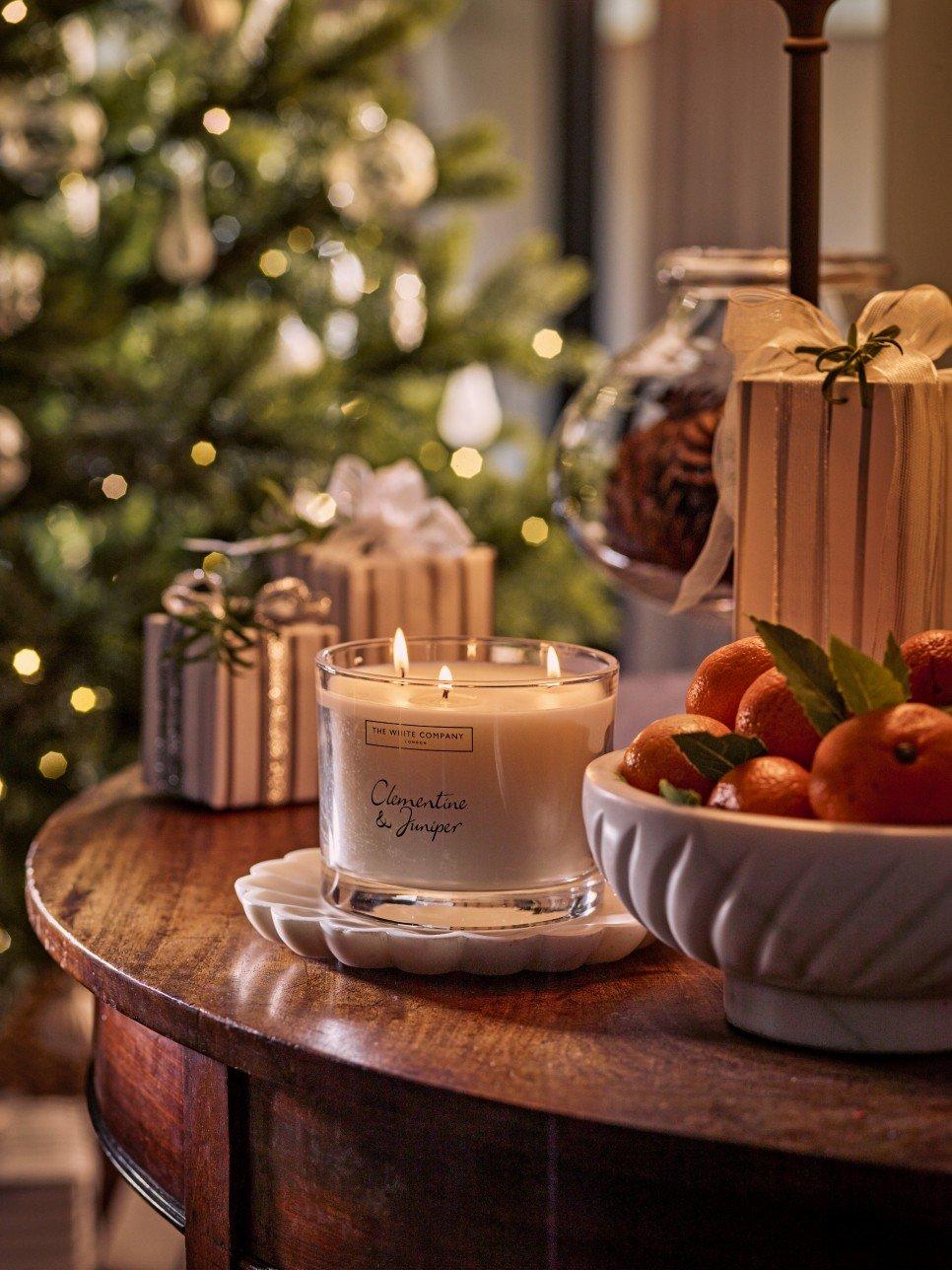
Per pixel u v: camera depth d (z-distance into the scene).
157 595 2.67
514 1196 1.08
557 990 1.19
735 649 1.20
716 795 1.10
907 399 1.24
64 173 2.62
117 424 2.66
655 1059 1.11
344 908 1.22
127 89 2.76
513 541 2.93
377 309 3.01
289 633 1.50
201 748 1.50
